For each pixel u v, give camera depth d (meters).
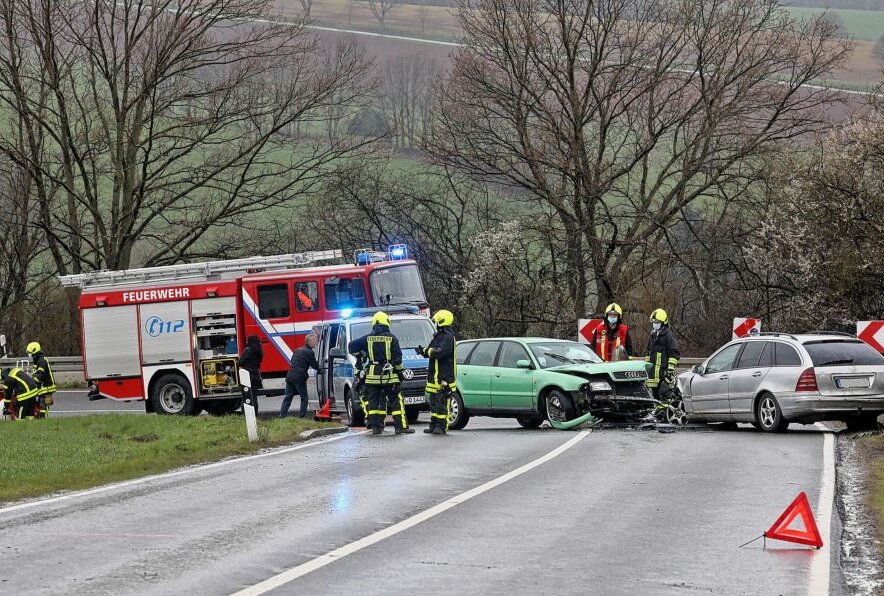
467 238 96.50
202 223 78.12
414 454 30.86
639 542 17.72
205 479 26.08
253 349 45.56
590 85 78.88
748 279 81.31
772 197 75.88
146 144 81.31
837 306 65.88
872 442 32.19
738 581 14.93
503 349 41.00
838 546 17.34
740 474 25.94
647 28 79.62
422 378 43.75
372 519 19.91
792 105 80.00
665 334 40.06
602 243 81.81
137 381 51.84
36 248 93.12
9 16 72.81
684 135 82.12
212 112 76.12
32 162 74.81
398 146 117.94
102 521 20.12
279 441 34.75
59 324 83.06
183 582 14.85
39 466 28.39
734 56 80.50
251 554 16.80
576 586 14.60
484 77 80.69
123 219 75.94
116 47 74.69
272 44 77.56
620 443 33.78
